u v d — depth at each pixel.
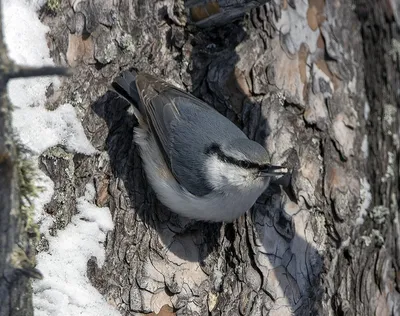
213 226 7.61
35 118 6.75
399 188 9.39
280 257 7.71
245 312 7.38
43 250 6.45
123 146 7.40
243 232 7.64
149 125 7.29
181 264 7.28
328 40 9.04
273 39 8.41
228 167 7.20
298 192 8.04
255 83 8.14
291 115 8.30
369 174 9.04
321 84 8.75
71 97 7.13
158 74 7.84
